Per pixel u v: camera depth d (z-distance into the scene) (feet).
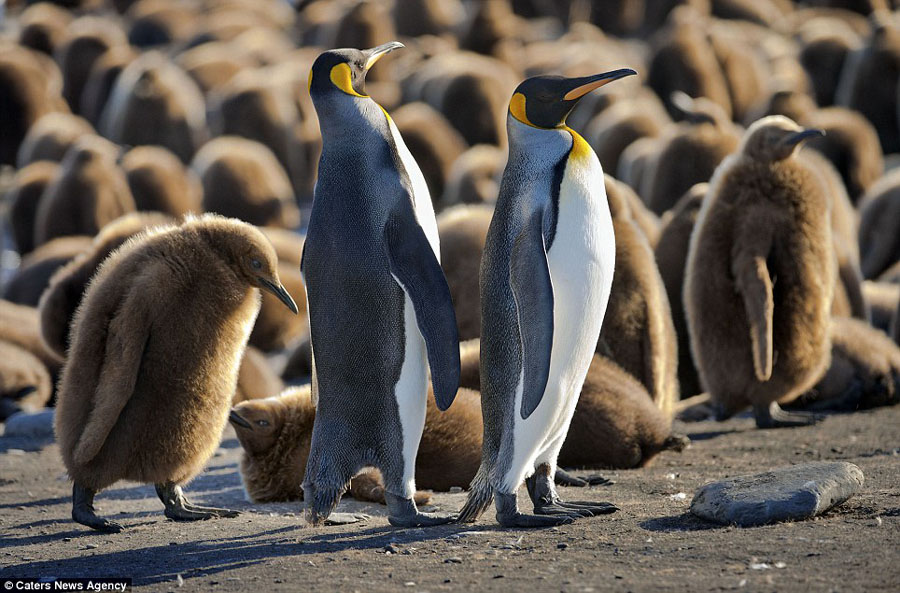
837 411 52.85
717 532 27.89
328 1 266.57
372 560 27.22
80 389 32.73
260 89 138.62
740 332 47.60
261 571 26.73
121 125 142.92
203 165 113.80
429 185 122.01
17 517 36.24
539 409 30.04
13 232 112.68
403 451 30.53
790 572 24.06
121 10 284.61
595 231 30.07
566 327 29.99
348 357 29.96
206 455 34.30
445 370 28.89
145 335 32.32
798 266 46.83
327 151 30.45
